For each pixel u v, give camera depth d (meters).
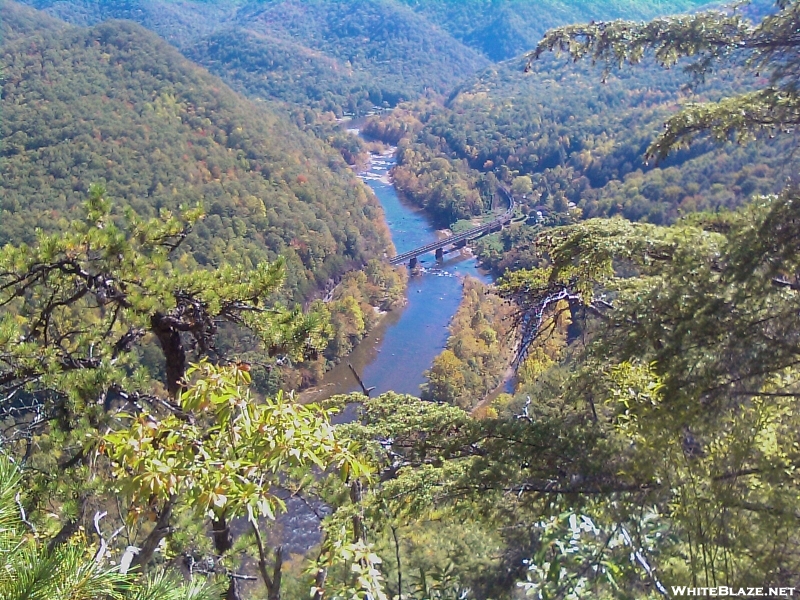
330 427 2.83
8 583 1.74
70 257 5.70
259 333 6.32
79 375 5.01
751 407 4.21
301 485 5.23
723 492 3.73
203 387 2.63
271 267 6.38
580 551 3.95
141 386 5.46
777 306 4.35
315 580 3.57
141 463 2.49
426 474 4.98
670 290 4.80
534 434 5.03
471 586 4.98
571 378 5.52
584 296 6.19
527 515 4.88
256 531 4.16
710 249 5.01
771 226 4.37
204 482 2.47
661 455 4.13
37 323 5.71
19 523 1.96
